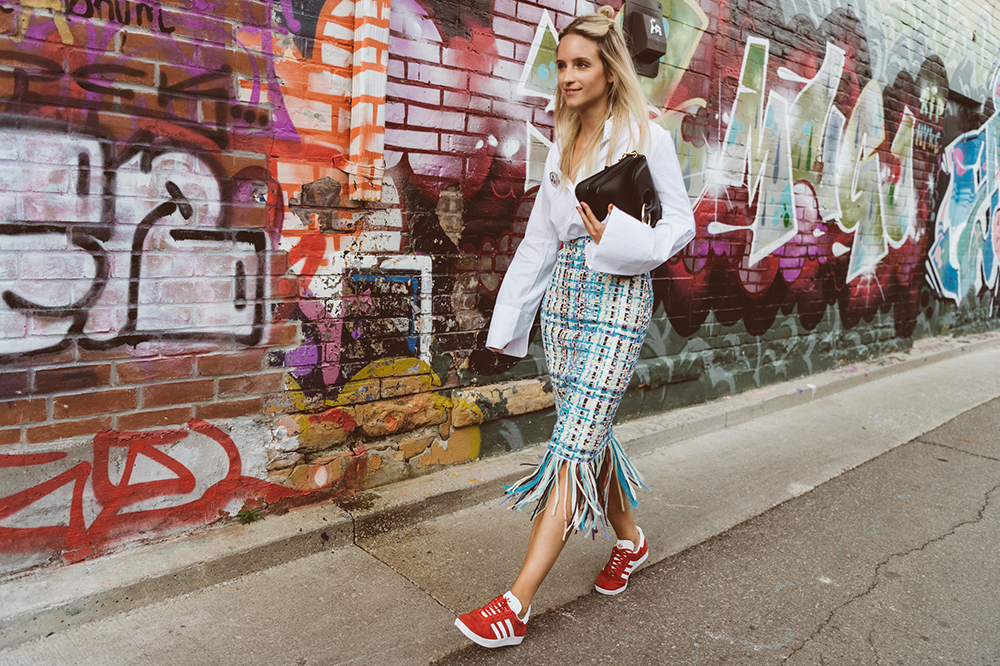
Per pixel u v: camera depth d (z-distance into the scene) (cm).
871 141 587
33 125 198
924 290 735
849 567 261
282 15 242
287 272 254
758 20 452
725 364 465
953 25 688
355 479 284
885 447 406
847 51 542
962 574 258
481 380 324
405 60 278
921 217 677
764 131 470
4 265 198
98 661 188
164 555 227
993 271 873
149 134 219
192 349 235
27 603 196
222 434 245
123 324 220
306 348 263
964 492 339
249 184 242
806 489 338
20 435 205
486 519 288
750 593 241
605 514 235
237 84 235
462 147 302
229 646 197
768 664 201
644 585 244
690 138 414
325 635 204
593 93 203
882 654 207
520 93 321
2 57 192
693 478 348
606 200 194
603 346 206
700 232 429
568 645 207
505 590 235
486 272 319
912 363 634
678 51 398
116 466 223
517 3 313
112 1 207
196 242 232
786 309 514
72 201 206
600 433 208
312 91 253
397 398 294
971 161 779
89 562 219
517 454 339
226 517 250
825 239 545
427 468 308
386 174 279
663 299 411
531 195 332
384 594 229
